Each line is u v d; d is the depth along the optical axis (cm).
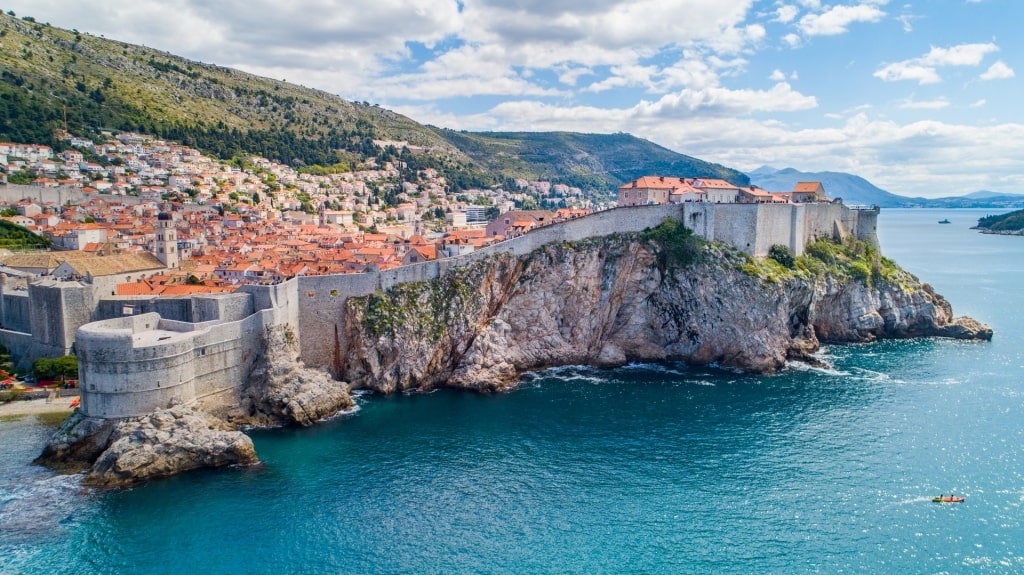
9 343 11188
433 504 7331
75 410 8450
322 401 9688
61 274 12612
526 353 12106
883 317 14225
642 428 9250
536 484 7750
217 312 9381
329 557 6406
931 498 7275
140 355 8031
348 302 10875
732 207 12862
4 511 6950
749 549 6475
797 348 12438
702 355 12369
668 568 6222
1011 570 6059
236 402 9325
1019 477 7669
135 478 7619
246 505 7250
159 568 6191
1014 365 11912
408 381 10931
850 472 7875
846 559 6284
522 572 6216
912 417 9450
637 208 13000
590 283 12488
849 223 15700
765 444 8669
